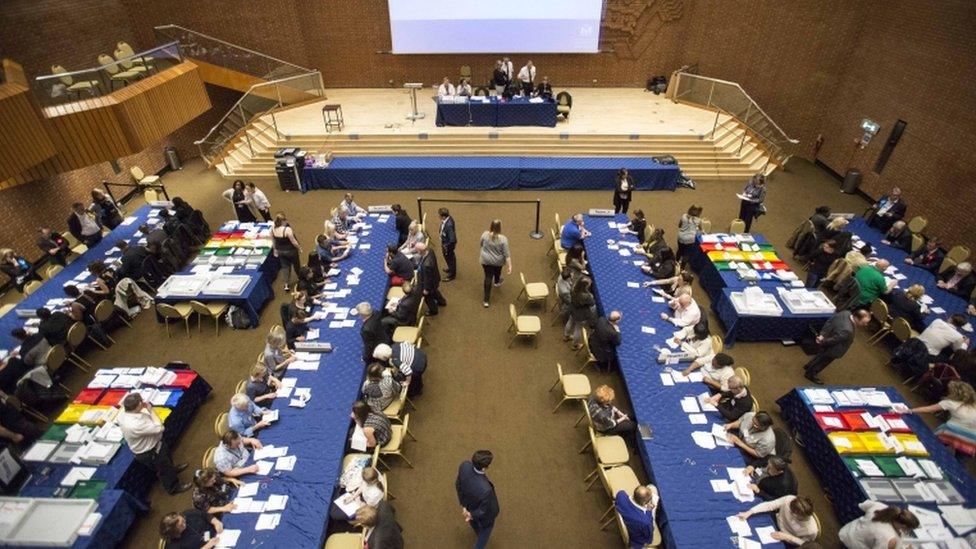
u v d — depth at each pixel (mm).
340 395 7246
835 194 15203
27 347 8234
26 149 9703
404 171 14906
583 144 16000
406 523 6590
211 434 7828
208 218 13867
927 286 10141
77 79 10531
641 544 5562
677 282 9195
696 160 15914
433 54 19703
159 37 16375
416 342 8656
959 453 6828
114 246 11453
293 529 5578
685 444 6508
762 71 17328
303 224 13461
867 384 8727
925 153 12844
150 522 6645
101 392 7594
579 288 8531
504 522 6602
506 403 8328
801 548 4934
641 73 19953
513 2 18188
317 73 18844
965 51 11758
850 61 15625
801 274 11500
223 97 18859
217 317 9703
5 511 5684
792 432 7641
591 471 7258
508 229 13250
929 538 5531
